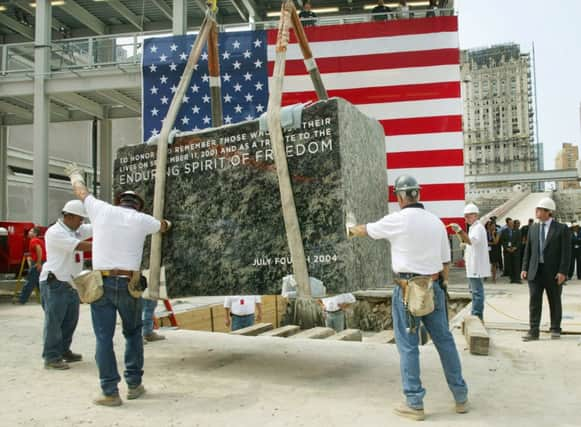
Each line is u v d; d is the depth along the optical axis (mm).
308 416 3922
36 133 15516
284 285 4855
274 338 7219
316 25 13156
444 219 12250
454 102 12461
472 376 5074
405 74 12688
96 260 4391
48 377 5207
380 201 5676
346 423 3758
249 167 5051
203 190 5281
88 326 8312
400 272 3971
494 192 91438
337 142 4586
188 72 5789
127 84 15312
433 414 3951
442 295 4020
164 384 4879
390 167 12531
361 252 4883
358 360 5785
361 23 12875
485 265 7719
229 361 5809
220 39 12852
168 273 5367
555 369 5340
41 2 15781
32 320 9117
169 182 5473
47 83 15711
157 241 5359
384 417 3881
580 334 7160
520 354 6039
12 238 13148
